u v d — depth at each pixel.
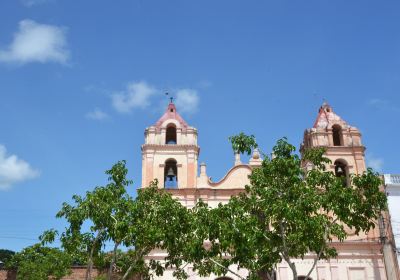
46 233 24.06
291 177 22.19
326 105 48.78
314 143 45.69
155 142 45.22
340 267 40.97
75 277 40.62
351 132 45.97
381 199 21.89
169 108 47.94
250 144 23.48
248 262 22.11
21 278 35.22
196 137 46.03
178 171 44.22
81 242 24.05
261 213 23.47
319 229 21.06
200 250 23.02
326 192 22.22
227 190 43.16
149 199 25.88
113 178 25.25
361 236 41.94
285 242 22.41
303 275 40.78
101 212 23.42
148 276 27.98
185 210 24.70
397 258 41.09
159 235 23.25
